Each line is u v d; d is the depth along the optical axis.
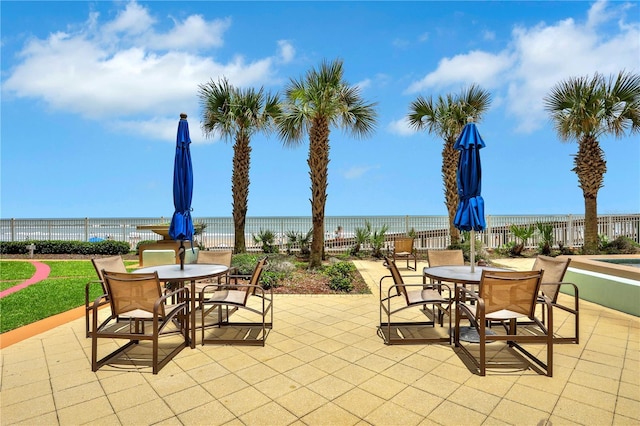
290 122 10.61
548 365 3.23
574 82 12.68
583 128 12.73
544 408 2.68
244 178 13.24
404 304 6.09
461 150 4.99
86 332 4.32
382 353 3.85
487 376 3.26
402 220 15.79
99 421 2.53
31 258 13.80
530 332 4.56
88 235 16.27
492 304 3.46
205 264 5.40
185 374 3.32
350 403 2.77
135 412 2.65
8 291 7.27
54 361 3.61
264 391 2.98
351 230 15.57
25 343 4.12
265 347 4.04
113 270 4.77
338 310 5.71
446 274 4.50
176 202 4.86
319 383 3.13
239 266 8.17
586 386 3.04
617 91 12.25
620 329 4.62
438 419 2.54
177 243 10.84
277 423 2.50
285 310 5.72
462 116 12.82
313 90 9.46
